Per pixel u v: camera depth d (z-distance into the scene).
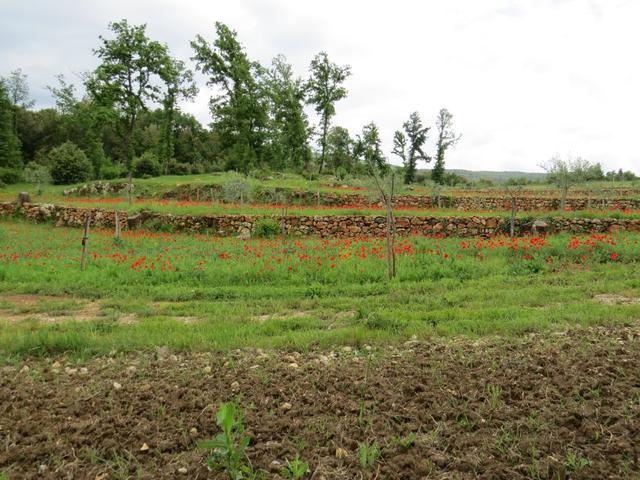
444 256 12.52
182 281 11.08
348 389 4.65
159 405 4.36
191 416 4.16
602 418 3.85
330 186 38.03
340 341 6.24
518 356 5.32
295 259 12.44
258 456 3.50
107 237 19.31
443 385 4.64
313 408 4.27
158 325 7.23
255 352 5.96
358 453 3.53
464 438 3.68
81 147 66.50
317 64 57.34
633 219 18.88
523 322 6.71
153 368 5.45
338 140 67.00
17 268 12.21
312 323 7.30
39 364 5.70
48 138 67.69
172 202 30.06
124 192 38.44
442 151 60.03
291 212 22.80
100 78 40.88
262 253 14.13
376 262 12.22
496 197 30.89
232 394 4.61
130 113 43.69
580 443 3.55
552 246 13.46
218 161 65.94
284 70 57.62
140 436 3.81
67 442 3.75
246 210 23.97
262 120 53.59
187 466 3.39
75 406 4.37
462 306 8.27
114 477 3.29
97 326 7.36
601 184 41.59
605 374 4.62
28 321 7.75
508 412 4.04
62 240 18.95
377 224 20.41
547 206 29.19
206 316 8.16
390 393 4.49
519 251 13.41
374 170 12.07
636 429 3.64
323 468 3.35
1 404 4.52
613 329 6.32
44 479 3.29
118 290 10.31
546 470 3.20
